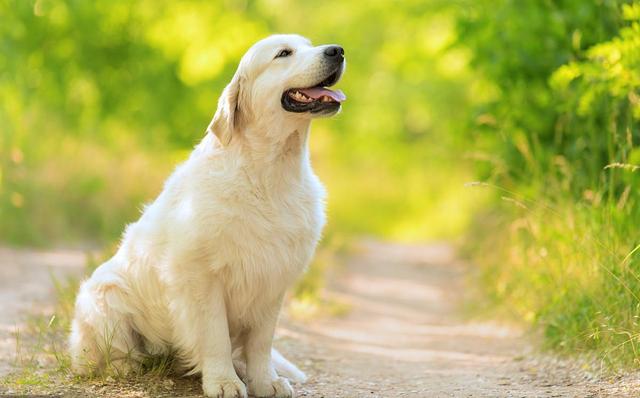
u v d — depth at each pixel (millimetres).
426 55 25750
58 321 7562
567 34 9727
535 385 6141
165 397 5559
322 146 30531
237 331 5969
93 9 18547
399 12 24000
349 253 17484
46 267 11547
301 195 5758
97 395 5551
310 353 7648
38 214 14188
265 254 5562
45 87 18266
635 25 7543
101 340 5984
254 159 5598
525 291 8930
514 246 10062
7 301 9070
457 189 26188
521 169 10539
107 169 15883
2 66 16469
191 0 21156
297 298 10789
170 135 20094
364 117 33875
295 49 5801
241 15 21656
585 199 8234
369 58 30453
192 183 5648
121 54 19562
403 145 34688
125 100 19844
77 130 17484
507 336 8672
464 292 12391
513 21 10289
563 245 8039
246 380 5977
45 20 18078
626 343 6223
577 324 7008
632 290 6512
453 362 7395
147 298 5926
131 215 14711
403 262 16734
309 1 30016
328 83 5887
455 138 12383
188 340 5656
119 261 6102
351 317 10578
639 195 7586
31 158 14930
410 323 10289
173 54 20625
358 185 30531
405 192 30203
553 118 10250
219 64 21312
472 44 11422
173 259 5586
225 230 5473
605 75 7754
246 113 5754
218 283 5621
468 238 16078
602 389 5766
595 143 8766
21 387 5680
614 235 7117
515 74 10688
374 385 6285
